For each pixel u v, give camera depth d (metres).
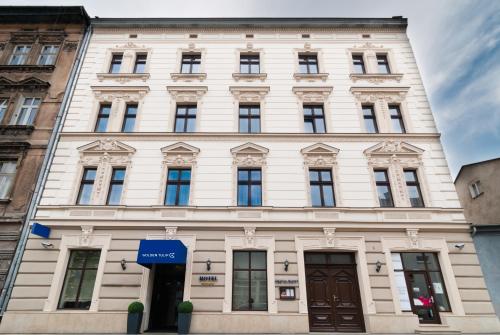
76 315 11.03
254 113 15.13
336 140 14.07
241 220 12.34
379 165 13.54
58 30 16.91
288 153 13.80
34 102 15.15
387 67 16.42
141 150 13.84
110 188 13.33
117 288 11.47
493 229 12.17
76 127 14.41
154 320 11.91
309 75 15.77
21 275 11.53
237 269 11.98
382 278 11.64
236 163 13.59
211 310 11.18
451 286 11.44
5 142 13.67
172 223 12.30
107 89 15.23
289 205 12.80
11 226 12.36
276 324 10.98
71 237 12.12
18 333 10.70
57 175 13.26
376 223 12.30
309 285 11.98
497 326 10.89
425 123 14.52
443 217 12.48
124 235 12.23
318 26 17.25
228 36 17.16
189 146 13.84
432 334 10.53
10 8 16.77
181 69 16.39
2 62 15.85
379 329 10.91
